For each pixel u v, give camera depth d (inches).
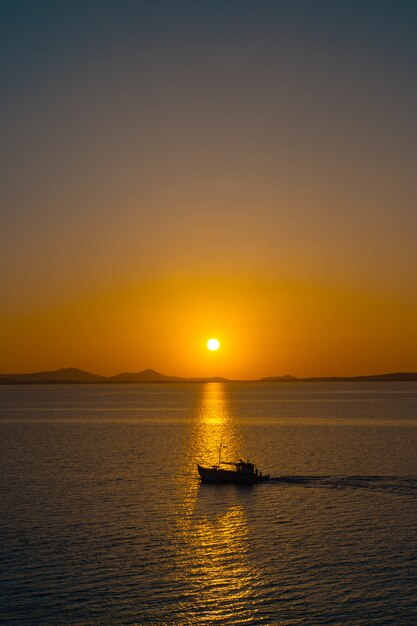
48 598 2005.4
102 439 6195.9
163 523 2824.8
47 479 3878.0
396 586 2092.8
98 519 2881.4
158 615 1905.8
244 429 7204.7
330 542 2536.9
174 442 5910.4
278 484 3710.6
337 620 1875.0
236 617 1898.4
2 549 2437.3
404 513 2982.3
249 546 2491.4
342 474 4013.3
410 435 6269.7
